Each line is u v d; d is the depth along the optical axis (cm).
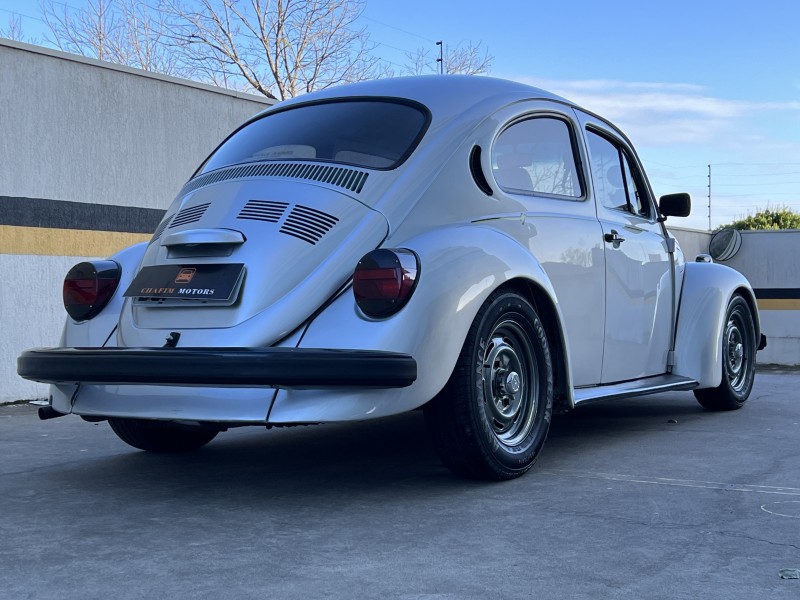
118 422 400
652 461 391
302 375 287
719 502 314
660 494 327
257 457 414
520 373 354
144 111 734
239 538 274
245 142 403
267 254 323
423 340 305
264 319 312
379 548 262
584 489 335
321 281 318
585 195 432
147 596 222
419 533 278
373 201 339
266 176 356
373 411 298
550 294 364
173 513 307
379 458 406
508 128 391
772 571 238
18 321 646
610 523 287
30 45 648
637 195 491
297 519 297
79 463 402
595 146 455
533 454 355
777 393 663
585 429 487
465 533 277
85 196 689
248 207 341
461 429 326
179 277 334
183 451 427
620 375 443
